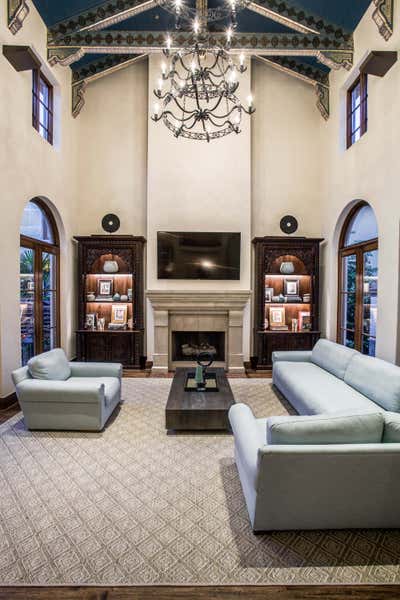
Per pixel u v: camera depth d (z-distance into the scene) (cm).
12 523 206
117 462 276
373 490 191
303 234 616
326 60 495
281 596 159
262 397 434
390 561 179
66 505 223
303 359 468
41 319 508
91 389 322
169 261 584
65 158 556
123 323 604
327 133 586
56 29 482
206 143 584
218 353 617
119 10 464
